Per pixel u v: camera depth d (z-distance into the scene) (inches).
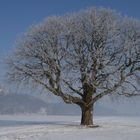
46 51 1712.6
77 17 1791.3
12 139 1264.8
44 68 1694.1
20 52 1747.0
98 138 1202.6
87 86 1733.5
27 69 1691.7
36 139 1225.4
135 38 1764.3
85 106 1752.0
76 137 1248.2
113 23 1743.4
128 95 1729.8
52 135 1337.4
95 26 1708.9
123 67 1710.1
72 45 1715.1
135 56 1720.0
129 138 1177.4
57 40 1723.7
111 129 1583.4
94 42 1717.5
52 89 1679.4
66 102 1711.4
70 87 1707.7
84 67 1668.3
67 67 1662.2
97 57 1646.2
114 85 1676.9
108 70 1657.2
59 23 1769.2
